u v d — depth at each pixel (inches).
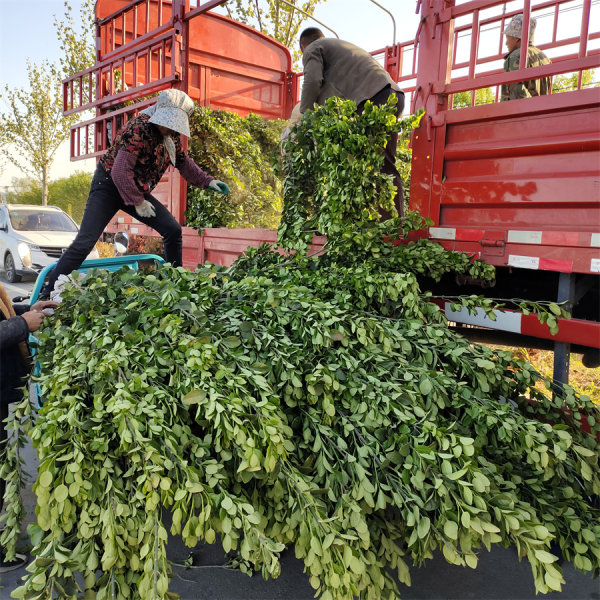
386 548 74.2
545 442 80.0
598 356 110.0
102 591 63.1
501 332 122.9
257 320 93.3
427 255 109.2
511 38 171.6
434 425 72.4
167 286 94.3
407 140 224.4
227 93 258.4
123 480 70.7
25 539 95.1
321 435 78.7
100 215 156.3
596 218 91.3
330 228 117.2
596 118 90.4
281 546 61.9
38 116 704.4
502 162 103.5
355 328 89.4
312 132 122.4
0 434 92.9
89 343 85.4
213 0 189.5
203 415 72.5
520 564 98.5
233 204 210.5
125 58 238.8
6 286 406.6
